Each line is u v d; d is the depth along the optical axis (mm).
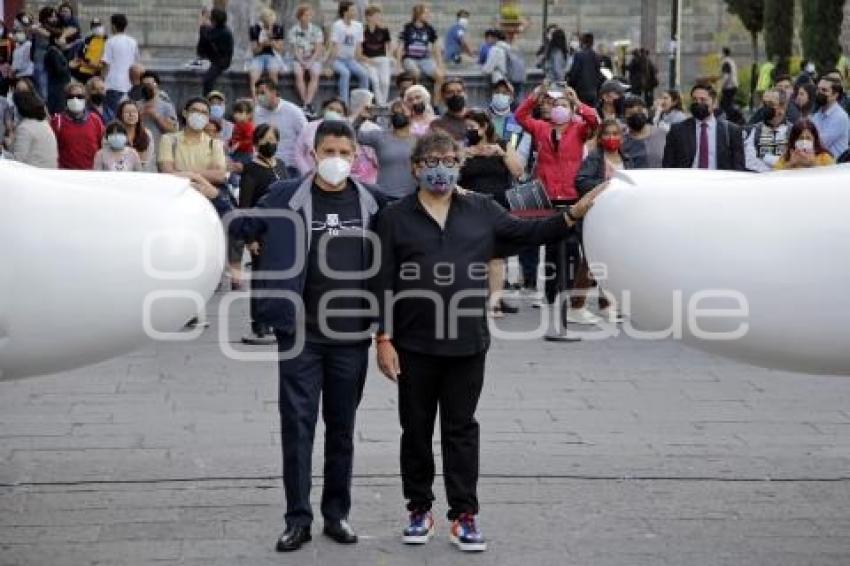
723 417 13703
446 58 42469
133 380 14875
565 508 10984
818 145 18344
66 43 31797
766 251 8562
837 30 41688
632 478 11727
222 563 9812
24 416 13438
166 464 11945
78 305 8562
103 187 8852
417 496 10164
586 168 17719
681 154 18906
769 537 10438
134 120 20578
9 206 8367
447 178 9844
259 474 11680
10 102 23922
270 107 21562
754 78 46344
